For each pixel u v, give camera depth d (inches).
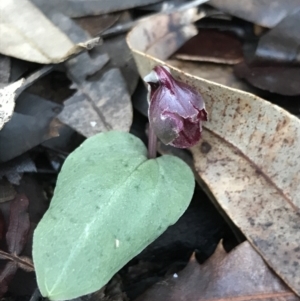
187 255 2.2
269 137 1.9
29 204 2.1
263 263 1.9
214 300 1.8
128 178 1.9
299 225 1.9
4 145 2.1
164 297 1.8
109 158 2.0
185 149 2.2
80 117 2.2
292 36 2.2
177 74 2.0
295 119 1.8
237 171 2.0
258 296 1.8
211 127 2.1
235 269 1.9
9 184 2.1
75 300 1.9
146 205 1.8
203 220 2.2
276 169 1.9
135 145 2.1
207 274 1.9
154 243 2.2
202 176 2.1
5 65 2.2
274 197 1.9
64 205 1.8
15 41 2.2
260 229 1.9
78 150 2.0
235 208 2.0
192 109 1.9
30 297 1.9
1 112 1.9
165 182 1.9
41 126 2.2
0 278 1.9
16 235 1.9
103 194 1.8
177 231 2.2
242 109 1.9
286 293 1.8
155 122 1.9
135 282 2.1
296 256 1.8
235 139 2.0
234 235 2.2
